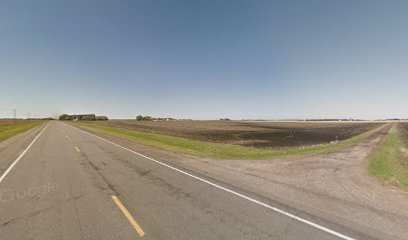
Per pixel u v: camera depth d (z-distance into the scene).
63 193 6.53
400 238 4.26
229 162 11.51
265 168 10.10
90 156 12.88
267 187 7.23
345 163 11.52
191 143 21.50
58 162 11.08
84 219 4.90
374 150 16.98
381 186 7.62
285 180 8.10
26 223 4.72
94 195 6.38
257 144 24.66
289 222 4.86
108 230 4.45
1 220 4.84
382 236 4.32
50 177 8.27
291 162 11.62
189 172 9.20
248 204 5.82
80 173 8.91
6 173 8.80
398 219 5.05
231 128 61.44
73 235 4.26
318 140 29.81
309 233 4.43
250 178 8.33
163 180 7.97
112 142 20.50
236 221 4.89
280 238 4.25
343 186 7.49
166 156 13.13
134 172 9.13
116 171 9.29
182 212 5.30
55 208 5.47
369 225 4.76
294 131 50.28
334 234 4.39
